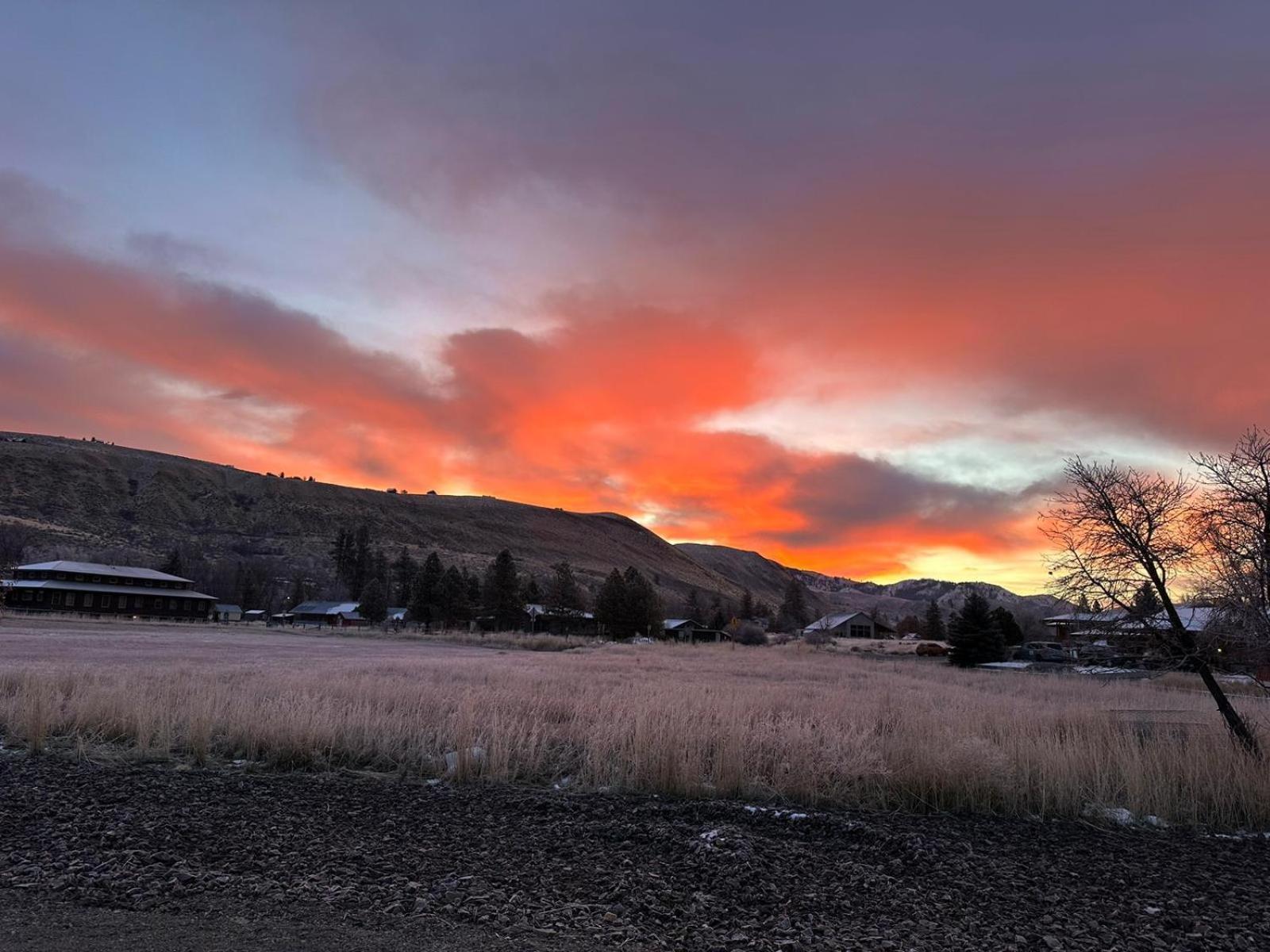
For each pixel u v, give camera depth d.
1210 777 9.57
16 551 148.50
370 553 178.00
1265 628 10.72
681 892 5.79
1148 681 32.09
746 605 185.12
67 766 10.26
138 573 106.12
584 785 10.06
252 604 144.38
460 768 10.28
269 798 8.73
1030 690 26.77
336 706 13.93
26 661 26.89
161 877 5.68
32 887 5.38
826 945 4.86
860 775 10.06
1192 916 5.77
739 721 12.33
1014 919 5.54
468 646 66.00
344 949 4.45
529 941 4.71
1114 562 11.99
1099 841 8.16
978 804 9.53
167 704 12.95
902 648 85.25
